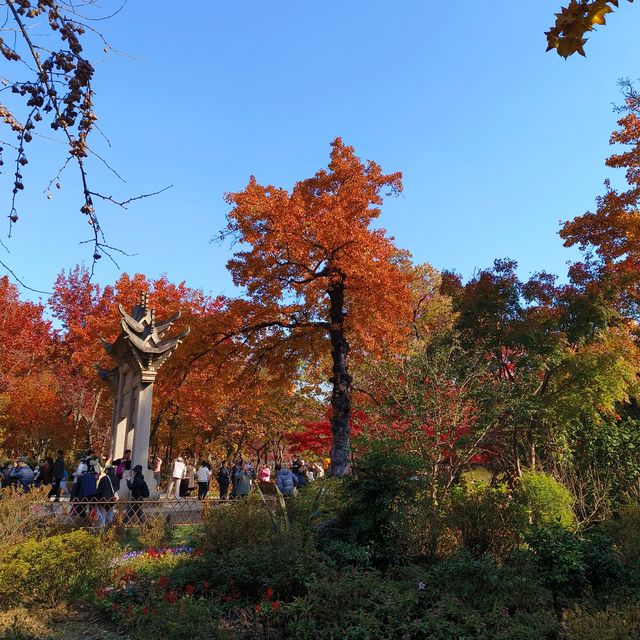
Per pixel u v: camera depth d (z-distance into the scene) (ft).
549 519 39.75
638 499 46.65
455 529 31.81
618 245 63.10
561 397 50.75
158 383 74.54
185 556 34.17
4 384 104.47
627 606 22.24
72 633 23.76
